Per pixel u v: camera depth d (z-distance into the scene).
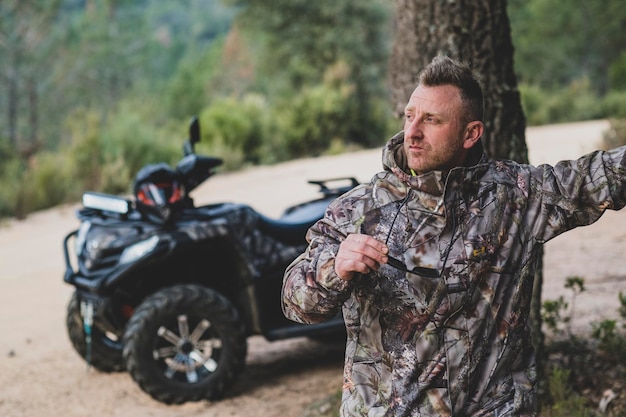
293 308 2.31
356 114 26.53
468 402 2.31
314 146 24.42
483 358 2.32
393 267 2.28
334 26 36.78
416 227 2.30
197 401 5.30
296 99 25.41
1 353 6.73
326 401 5.05
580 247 8.32
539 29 58.38
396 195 2.33
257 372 5.96
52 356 6.60
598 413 4.45
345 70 28.59
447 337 2.30
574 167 2.41
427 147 2.29
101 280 5.30
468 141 2.32
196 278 5.63
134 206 5.60
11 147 21.55
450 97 2.26
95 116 17.72
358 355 2.38
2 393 5.78
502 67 4.54
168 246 5.25
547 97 34.78
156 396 5.23
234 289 5.60
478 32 4.49
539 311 4.75
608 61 57.97
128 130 18.64
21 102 49.25
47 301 8.52
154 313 5.19
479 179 2.33
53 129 49.59
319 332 5.62
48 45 49.69
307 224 5.70
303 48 37.53
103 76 61.53
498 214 2.32
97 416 5.28
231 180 16.88
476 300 2.30
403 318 2.30
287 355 6.34
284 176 16.58
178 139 20.81
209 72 84.06
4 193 14.68
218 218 5.45
